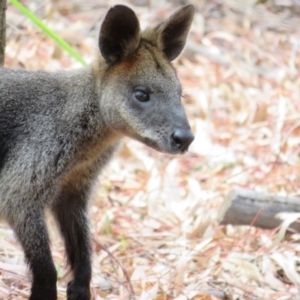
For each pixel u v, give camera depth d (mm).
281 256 12000
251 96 18453
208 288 11414
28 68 17203
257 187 14906
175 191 14492
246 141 16828
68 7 20469
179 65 19484
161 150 10297
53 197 10523
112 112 10523
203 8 21828
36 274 10320
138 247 12898
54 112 10500
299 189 14969
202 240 12914
